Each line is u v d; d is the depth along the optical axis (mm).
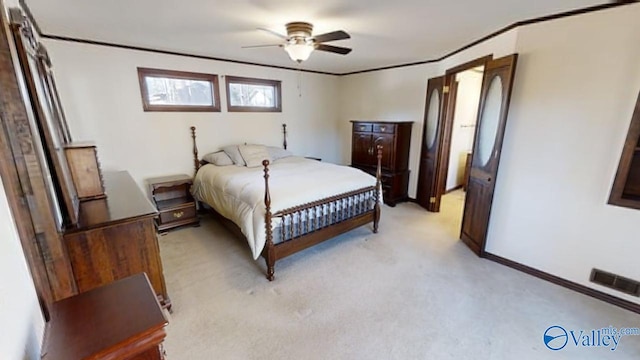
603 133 2236
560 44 2344
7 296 854
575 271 2506
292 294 2457
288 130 5312
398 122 4551
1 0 1238
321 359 1807
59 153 1838
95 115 3420
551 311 2242
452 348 1893
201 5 2211
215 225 3984
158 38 3168
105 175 3100
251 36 3084
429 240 3516
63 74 3178
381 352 1860
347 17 2477
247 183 3141
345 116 5980
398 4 2172
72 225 1707
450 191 5730
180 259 3047
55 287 1452
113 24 2672
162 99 3902
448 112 4172
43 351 749
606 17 2111
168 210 3701
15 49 1441
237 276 2729
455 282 2629
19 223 1154
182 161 4156
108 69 3420
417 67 4625
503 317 2174
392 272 2793
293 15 2426
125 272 1937
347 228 3332
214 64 4207
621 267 2281
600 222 2332
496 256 3002
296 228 2855
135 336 795
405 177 4965
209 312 2232
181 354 1844
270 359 1806
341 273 2779
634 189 2273
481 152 3111
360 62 4621
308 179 3307
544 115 2504
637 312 2227
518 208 2775
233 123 4562
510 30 2654
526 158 2660
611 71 2143
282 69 5000
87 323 839
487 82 2973
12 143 1229
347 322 2127
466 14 2371
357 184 3424
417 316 2188
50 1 2092
